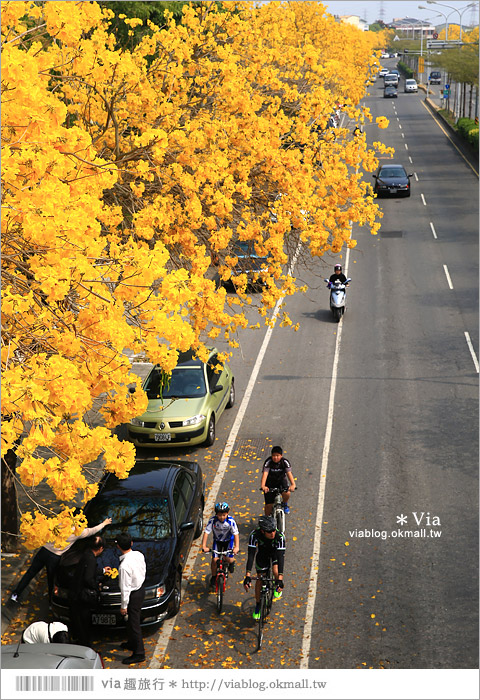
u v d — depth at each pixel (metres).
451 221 99.75
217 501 37.91
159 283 20.36
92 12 23.39
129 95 28.80
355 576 31.33
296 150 32.44
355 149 34.78
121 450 17.84
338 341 61.06
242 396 51.00
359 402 49.44
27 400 15.21
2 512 32.50
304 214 32.66
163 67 31.38
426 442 43.56
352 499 37.59
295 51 36.12
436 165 136.75
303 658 26.36
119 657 26.86
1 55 16.69
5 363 16.34
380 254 86.75
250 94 33.50
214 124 29.98
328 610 29.20
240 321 29.48
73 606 27.14
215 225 29.77
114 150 30.39
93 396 18.89
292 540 34.19
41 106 18.36
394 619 28.45
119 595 27.31
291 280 31.22
